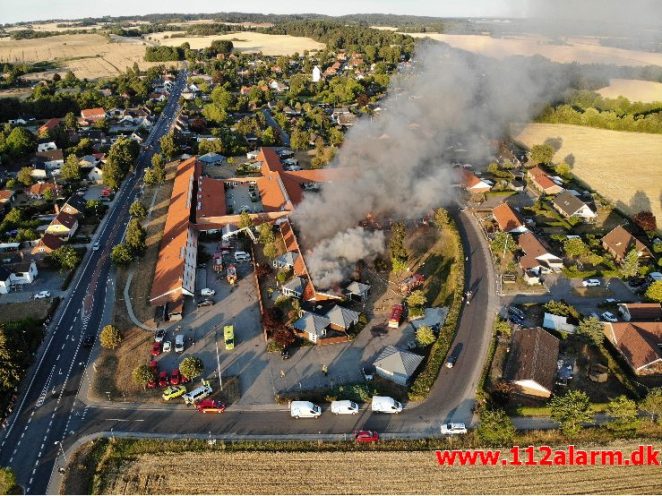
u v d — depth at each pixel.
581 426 44.34
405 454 42.59
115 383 50.50
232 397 48.75
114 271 70.06
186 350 54.88
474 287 65.94
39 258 73.19
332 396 48.28
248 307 62.38
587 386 50.34
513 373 50.06
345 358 53.97
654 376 51.22
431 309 61.94
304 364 53.09
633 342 53.62
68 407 47.59
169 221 81.12
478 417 46.41
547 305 60.38
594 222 83.94
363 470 41.28
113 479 40.72
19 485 40.12
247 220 77.81
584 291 65.56
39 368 52.44
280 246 74.44
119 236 80.19
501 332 56.88
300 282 64.31
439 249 75.44
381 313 61.22
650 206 90.12
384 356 52.06
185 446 43.44
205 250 75.50
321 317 57.53
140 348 55.22
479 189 94.75
